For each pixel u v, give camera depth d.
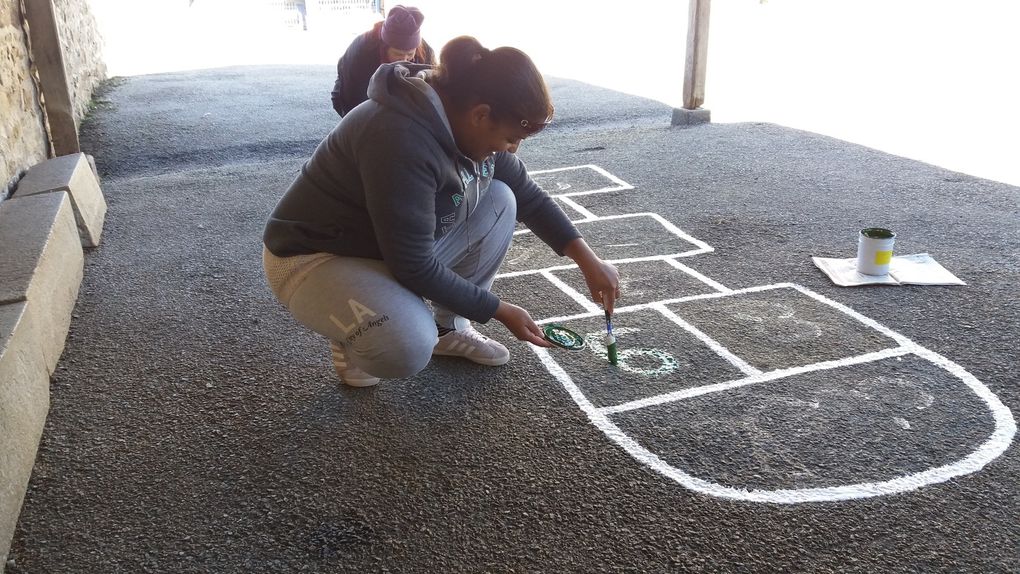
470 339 2.81
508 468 2.28
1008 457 2.28
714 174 5.30
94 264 3.97
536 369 2.81
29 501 2.18
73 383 2.79
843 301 3.30
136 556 1.98
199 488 2.23
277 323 3.24
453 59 1.96
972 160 5.61
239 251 4.13
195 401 2.66
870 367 2.78
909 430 2.42
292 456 2.36
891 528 2.02
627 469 2.27
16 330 2.43
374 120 2.00
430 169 2.01
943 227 4.16
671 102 8.26
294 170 5.89
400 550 1.98
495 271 2.71
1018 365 2.77
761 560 1.92
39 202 3.82
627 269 3.74
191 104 8.67
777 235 4.12
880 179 5.04
